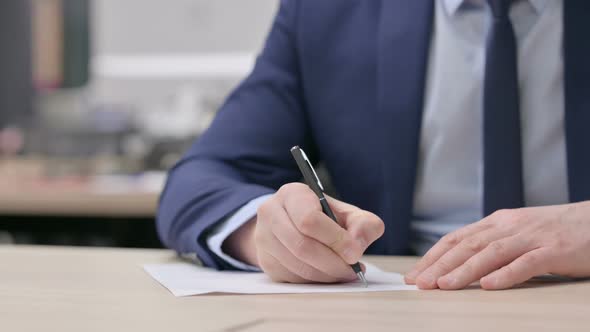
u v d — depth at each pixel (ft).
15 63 9.20
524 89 3.47
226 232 2.83
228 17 10.14
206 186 3.19
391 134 3.69
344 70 3.92
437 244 2.55
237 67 10.16
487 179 3.29
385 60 3.76
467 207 3.59
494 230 2.50
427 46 3.71
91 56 9.52
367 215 2.42
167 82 10.25
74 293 2.30
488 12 3.49
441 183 3.62
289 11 4.17
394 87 3.71
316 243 2.38
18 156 9.24
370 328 1.77
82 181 7.32
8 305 2.10
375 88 3.83
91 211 6.21
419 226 3.71
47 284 2.48
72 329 1.80
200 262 3.01
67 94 10.03
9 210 6.31
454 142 3.59
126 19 10.23
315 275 2.43
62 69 9.35
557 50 3.45
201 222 2.95
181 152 8.61
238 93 4.13
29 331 1.78
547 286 2.34
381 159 3.77
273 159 3.94
